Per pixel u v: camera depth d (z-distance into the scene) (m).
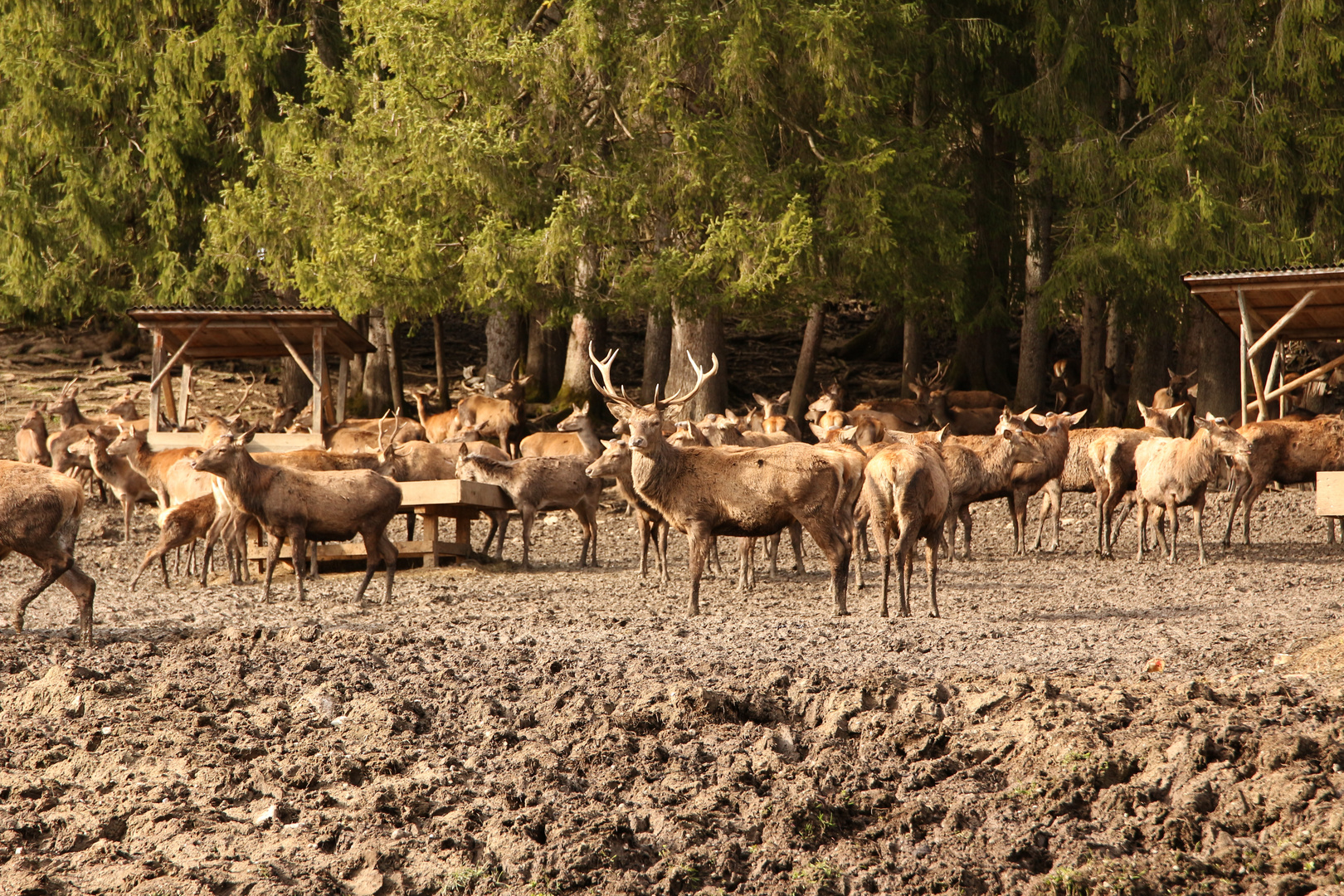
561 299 75.69
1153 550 61.00
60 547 38.34
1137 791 23.05
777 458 44.44
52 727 27.86
